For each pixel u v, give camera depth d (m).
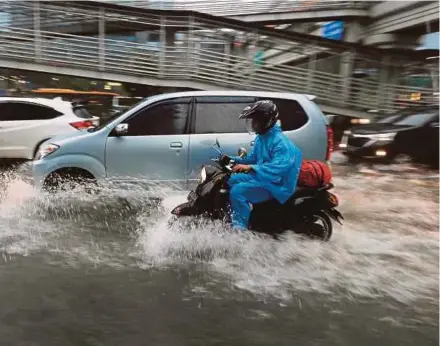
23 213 5.55
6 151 8.65
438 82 18.36
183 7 18.00
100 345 2.77
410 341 2.92
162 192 5.85
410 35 18.52
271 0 18.98
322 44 17.67
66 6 16.20
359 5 19.20
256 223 4.36
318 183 4.45
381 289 3.70
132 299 3.38
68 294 3.44
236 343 2.84
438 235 5.25
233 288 3.62
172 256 4.25
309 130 6.00
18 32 15.80
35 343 2.78
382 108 17.69
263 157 4.21
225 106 6.00
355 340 2.92
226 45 17.14
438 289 3.72
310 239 4.55
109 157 5.78
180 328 2.99
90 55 16.28
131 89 17.89
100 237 4.78
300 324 3.09
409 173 9.41
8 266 3.95
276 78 17.02
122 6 16.31
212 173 4.38
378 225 5.64
